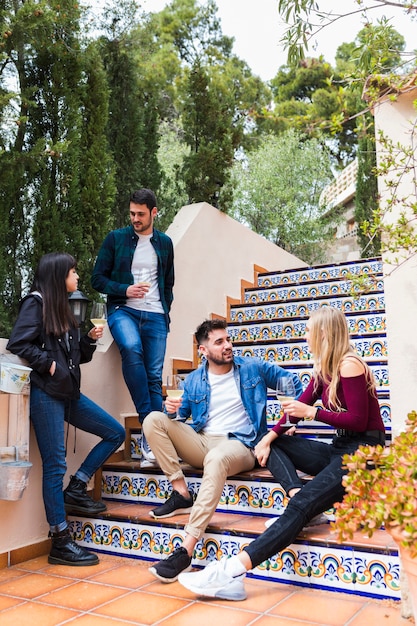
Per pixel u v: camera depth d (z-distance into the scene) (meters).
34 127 4.47
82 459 3.93
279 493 3.28
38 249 4.30
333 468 2.85
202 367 3.66
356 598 2.71
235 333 5.57
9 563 3.38
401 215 2.78
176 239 5.39
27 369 3.23
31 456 3.55
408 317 2.90
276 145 12.69
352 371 2.90
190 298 5.46
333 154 18.50
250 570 2.96
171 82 14.92
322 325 3.02
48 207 4.38
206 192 6.08
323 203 12.67
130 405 4.39
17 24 4.00
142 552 3.41
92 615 2.66
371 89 2.89
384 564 2.67
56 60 4.54
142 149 5.78
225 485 3.47
